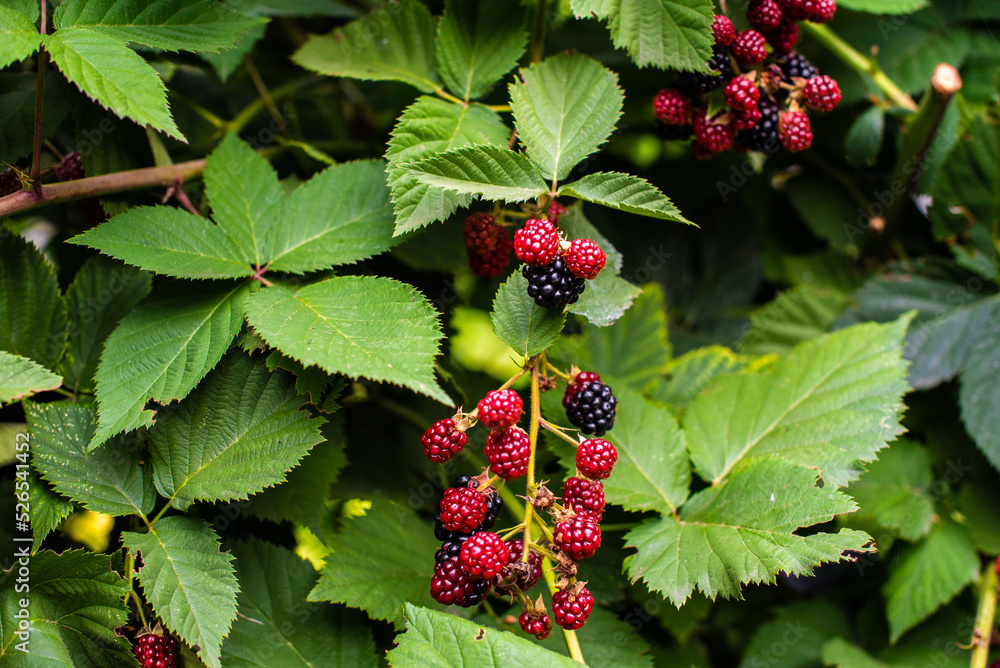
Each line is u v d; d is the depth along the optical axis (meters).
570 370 0.73
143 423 0.69
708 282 0.88
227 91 0.86
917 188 0.83
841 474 0.73
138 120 0.67
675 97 0.74
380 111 0.89
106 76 0.68
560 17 0.78
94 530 0.79
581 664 0.68
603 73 0.72
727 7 0.76
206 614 0.69
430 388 0.67
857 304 0.82
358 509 0.76
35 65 0.77
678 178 0.86
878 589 0.81
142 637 0.69
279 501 0.74
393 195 0.70
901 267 0.82
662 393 0.81
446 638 0.68
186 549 0.70
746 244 0.88
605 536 0.76
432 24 0.77
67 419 0.71
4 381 0.68
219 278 0.72
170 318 0.71
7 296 0.73
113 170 0.75
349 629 0.73
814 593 0.83
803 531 0.79
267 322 0.69
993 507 0.80
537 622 0.68
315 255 0.72
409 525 0.76
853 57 0.83
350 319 0.69
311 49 0.78
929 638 0.79
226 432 0.71
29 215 0.80
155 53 0.78
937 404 0.81
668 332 0.87
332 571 0.73
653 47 0.72
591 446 0.69
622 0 0.72
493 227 0.72
